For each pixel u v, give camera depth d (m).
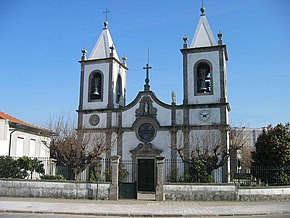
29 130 38.09
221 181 30.56
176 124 33.59
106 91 37.22
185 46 35.34
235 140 45.19
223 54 34.28
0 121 33.72
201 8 37.22
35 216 16.75
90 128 36.16
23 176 28.91
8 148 34.28
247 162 57.81
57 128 35.28
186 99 33.97
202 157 29.89
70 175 33.16
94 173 33.47
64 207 19.81
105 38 39.53
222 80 33.53
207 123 32.81
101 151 33.03
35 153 39.19
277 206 21.20
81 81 38.34
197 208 20.08
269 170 28.73
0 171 27.98
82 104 37.66
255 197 24.38
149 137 34.12
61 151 32.03
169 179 31.88
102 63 38.06
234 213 18.14
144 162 33.59
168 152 33.09
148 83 35.28
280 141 31.14
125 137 34.84
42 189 25.03
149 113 34.53
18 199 23.62
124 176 32.38
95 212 18.05
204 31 35.75
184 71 34.78
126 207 20.28
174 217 17.56
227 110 34.03
